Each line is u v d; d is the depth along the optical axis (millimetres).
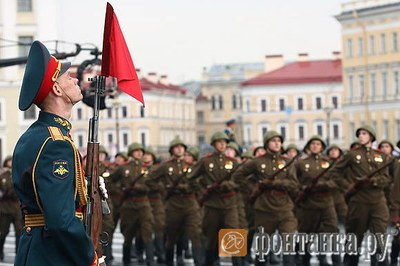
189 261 41219
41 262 13383
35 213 13531
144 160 41031
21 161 13422
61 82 13758
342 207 42031
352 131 162125
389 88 154375
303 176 35062
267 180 33062
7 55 112375
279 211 33062
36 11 113438
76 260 13297
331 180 34719
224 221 34938
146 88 188875
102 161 39500
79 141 171500
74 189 13531
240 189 35156
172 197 37188
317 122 195375
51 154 13336
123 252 39250
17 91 117250
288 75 197125
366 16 156875
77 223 13211
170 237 37625
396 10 152375
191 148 41969
